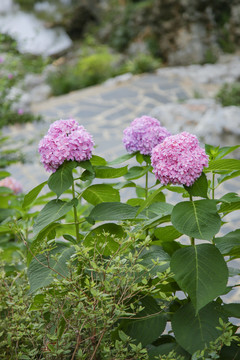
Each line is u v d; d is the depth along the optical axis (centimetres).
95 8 1922
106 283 197
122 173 254
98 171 247
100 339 201
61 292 214
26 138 900
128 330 215
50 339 212
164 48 1524
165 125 886
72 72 1417
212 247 207
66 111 1063
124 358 199
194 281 195
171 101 1070
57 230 313
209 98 1048
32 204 355
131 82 1227
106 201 262
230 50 1428
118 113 1027
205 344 191
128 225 221
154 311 222
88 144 226
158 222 237
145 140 262
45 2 2045
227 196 235
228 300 357
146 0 1650
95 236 237
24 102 1059
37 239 235
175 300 232
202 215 203
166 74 1262
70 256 225
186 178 208
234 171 242
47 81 1342
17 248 323
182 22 1470
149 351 220
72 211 323
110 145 845
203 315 206
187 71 1267
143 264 223
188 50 1462
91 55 1504
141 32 1573
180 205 209
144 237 241
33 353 213
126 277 203
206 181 213
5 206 373
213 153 240
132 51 1577
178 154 209
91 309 200
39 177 736
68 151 221
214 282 194
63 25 1928
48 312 234
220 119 770
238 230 237
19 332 210
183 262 202
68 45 1805
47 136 227
